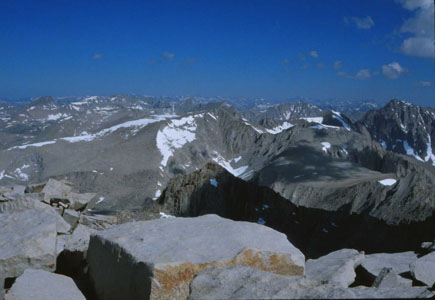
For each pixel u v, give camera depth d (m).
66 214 20.33
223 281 6.49
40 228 11.92
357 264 13.02
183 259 8.23
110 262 9.39
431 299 5.22
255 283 6.23
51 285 9.27
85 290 10.16
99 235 10.26
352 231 121.44
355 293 5.54
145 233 9.89
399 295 5.42
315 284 6.06
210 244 9.09
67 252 12.83
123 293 8.68
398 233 109.00
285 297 5.66
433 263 11.62
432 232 98.38
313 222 135.00
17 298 8.29
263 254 8.69
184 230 10.03
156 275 7.87
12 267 10.56
